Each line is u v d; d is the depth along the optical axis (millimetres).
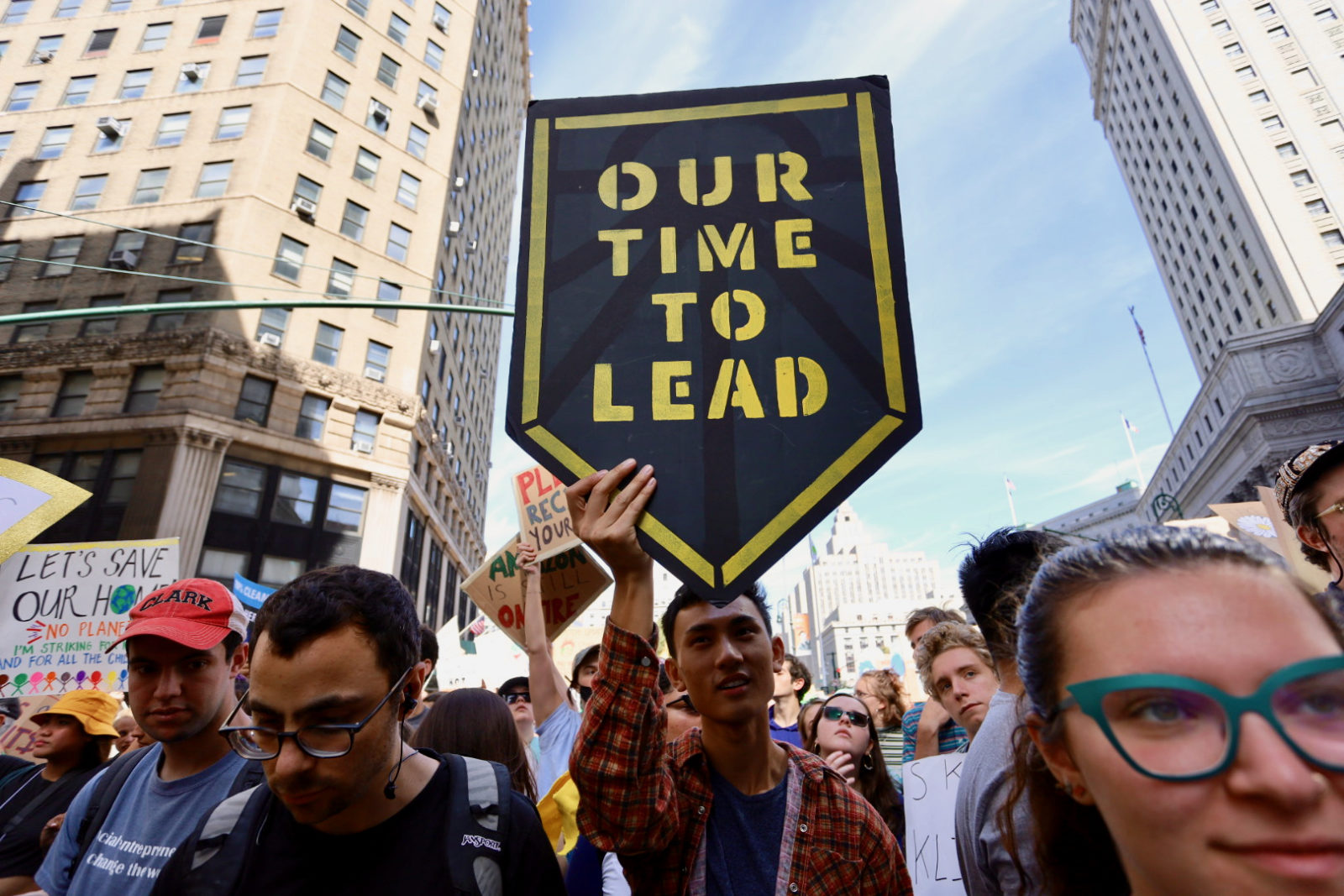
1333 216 39375
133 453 19234
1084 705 867
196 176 22984
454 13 31062
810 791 1880
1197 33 45719
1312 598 851
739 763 1829
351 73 26281
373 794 1463
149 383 20000
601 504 1661
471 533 36938
